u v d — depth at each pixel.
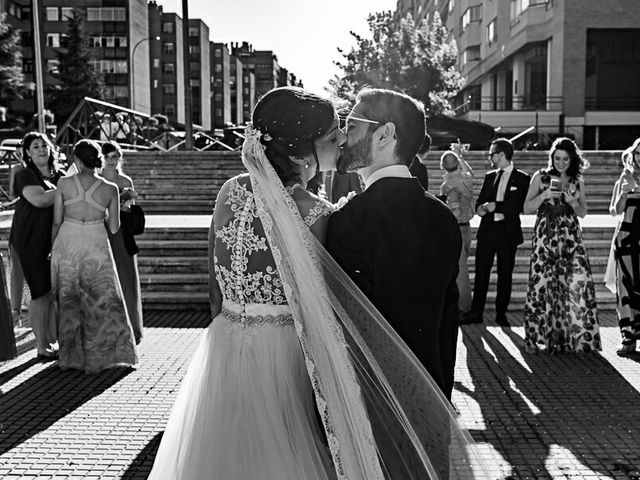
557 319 6.41
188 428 2.37
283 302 2.36
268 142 2.34
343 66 36.50
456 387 5.42
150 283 8.84
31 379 5.65
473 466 2.17
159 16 101.31
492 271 9.46
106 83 83.56
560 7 34.69
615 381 5.57
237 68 148.25
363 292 2.12
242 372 2.32
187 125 22.73
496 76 46.34
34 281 6.11
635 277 6.30
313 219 2.29
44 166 6.25
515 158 19.78
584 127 35.16
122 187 6.72
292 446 2.25
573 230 6.39
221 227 2.39
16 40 46.16
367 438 2.04
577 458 4.06
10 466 3.98
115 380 5.60
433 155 18.95
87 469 3.94
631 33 36.03
